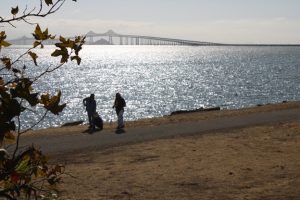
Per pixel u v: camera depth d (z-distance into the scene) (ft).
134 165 39.52
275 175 35.04
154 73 455.22
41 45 9.23
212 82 334.85
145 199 29.01
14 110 8.43
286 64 561.84
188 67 554.05
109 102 225.15
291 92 255.70
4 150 8.63
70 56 9.37
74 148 48.37
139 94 263.49
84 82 352.90
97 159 42.39
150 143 51.31
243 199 28.66
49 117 166.50
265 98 233.55
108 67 581.94
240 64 587.68
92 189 31.17
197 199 28.84
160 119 76.18
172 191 30.89
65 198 28.58
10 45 9.09
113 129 64.03
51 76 410.11
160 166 38.96
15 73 9.20
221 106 208.54
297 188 31.04
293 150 45.85
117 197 29.43
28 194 9.53
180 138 54.75
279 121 69.26
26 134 58.90
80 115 181.37
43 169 9.79
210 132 59.52
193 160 41.39
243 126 64.64
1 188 9.25
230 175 35.32
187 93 264.72
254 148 47.44
